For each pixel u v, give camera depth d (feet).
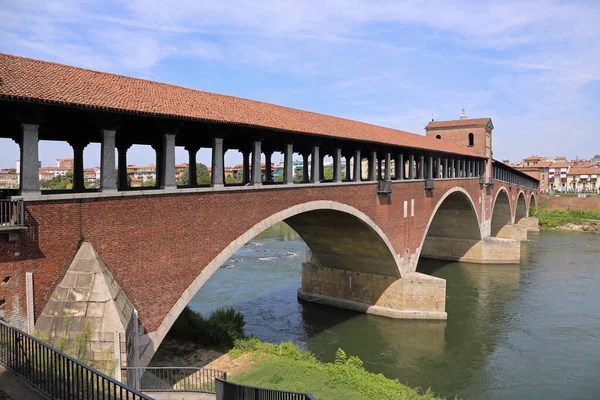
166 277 49.03
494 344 86.84
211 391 48.70
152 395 45.42
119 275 44.47
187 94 58.85
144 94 50.55
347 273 109.40
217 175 55.52
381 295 105.19
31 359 28.73
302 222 95.14
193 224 52.08
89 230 42.01
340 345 86.58
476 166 159.63
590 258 171.22
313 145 73.31
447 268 155.22
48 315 37.93
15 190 52.03
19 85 37.60
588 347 84.89
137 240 46.14
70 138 59.82
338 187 79.05
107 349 37.32
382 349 84.64
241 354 70.13
